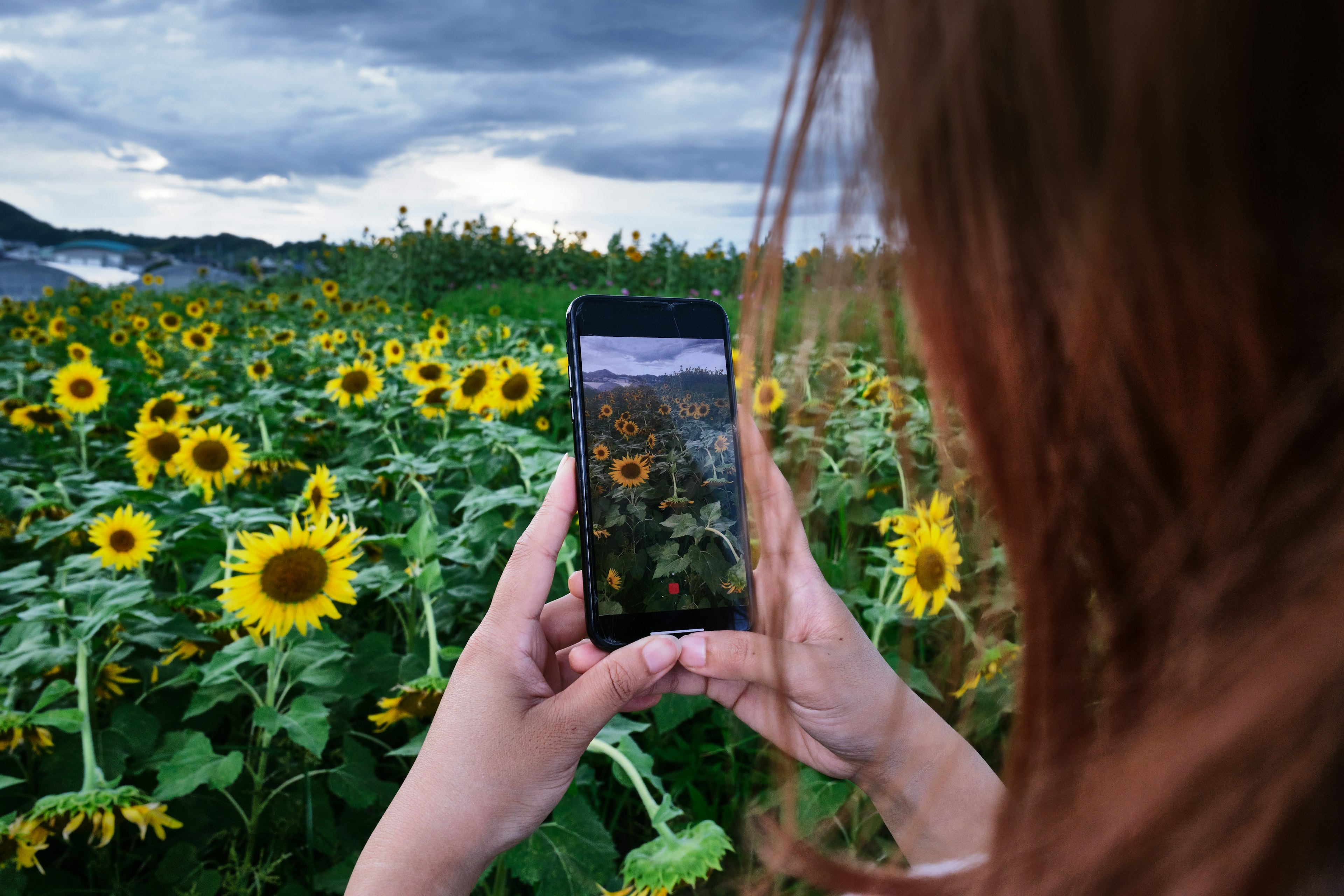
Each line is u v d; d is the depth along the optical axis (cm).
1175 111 23
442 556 239
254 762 200
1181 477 26
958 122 27
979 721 79
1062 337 27
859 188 30
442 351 682
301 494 358
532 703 98
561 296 1299
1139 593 26
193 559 290
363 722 232
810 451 42
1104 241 25
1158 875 22
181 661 235
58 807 162
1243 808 21
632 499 113
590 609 110
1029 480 28
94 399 461
